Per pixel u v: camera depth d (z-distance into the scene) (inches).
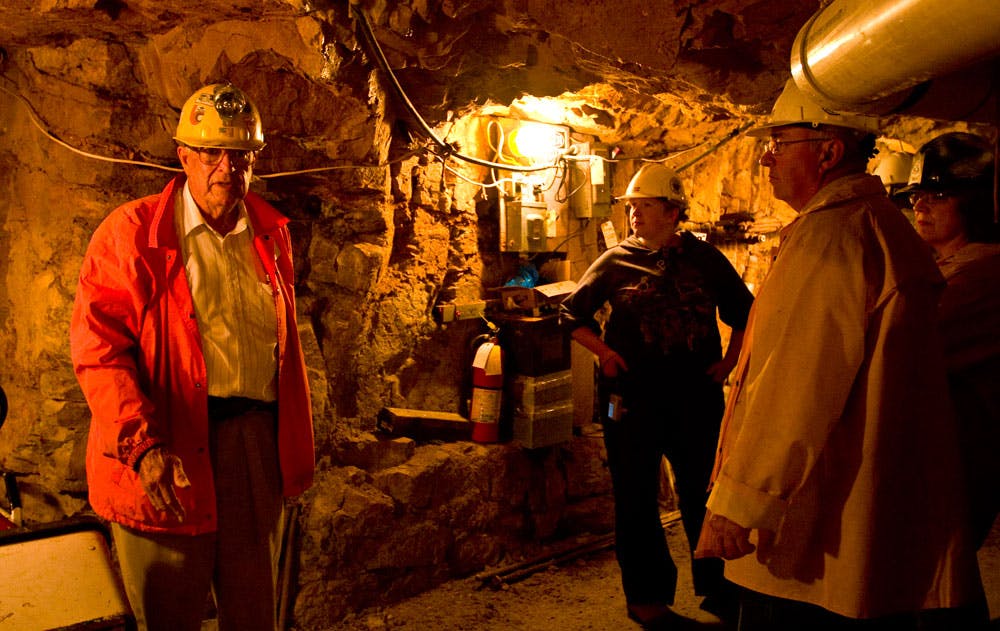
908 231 73.0
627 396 141.5
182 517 82.2
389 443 153.9
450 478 155.6
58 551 81.6
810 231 71.9
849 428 70.2
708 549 72.5
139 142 125.2
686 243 147.3
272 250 98.8
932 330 71.2
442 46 125.7
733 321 147.0
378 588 144.5
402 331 162.2
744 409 76.9
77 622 70.4
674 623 138.6
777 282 72.0
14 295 142.0
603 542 171.8
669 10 125.0
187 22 112.9
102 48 119.6
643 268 144.0
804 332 68.9
